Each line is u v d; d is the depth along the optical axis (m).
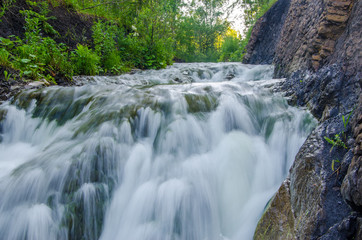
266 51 10.63
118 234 2.44
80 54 6.45
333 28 3.79
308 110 3.38
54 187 2.46
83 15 9.31
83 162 2.68
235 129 3.66
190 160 3.03
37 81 4.87
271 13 10.80
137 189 2.76
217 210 2.62
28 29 6.12
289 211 2.03
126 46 9.82
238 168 2.97
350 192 1.58
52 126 3.84
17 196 2.38
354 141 1.94
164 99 3.81
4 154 3.45
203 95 4.04
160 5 10.80
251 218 2.51
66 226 2.29
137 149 3.13
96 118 3.44
